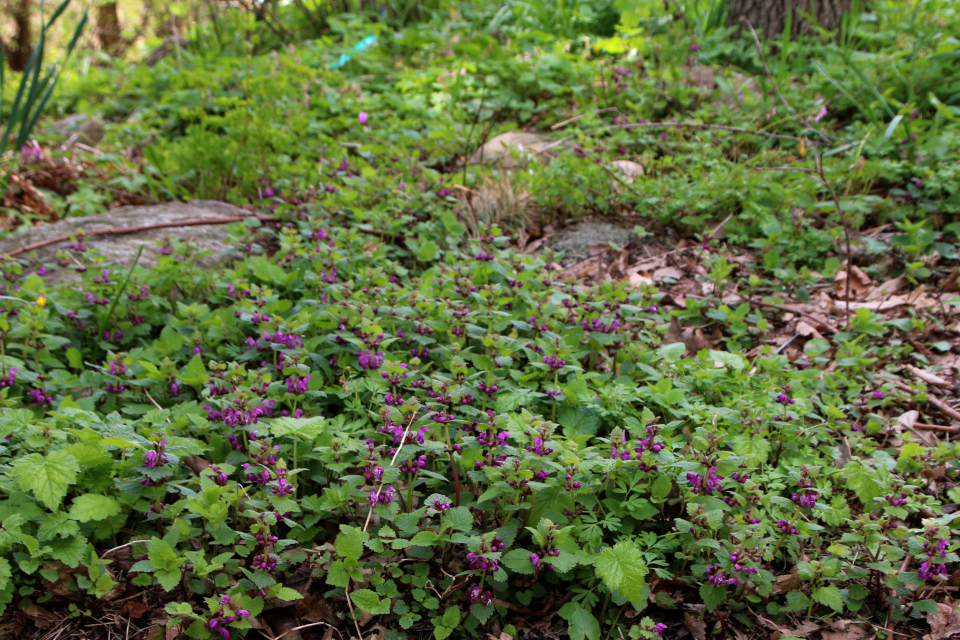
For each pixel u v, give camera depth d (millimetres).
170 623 2234
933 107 6113
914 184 5094
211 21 10539
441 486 2869
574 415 3145
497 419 2779
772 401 3242
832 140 5891
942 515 2809
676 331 4188
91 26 15906
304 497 2807
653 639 2330
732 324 4152
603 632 2479
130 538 2615
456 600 2512
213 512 2410
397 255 4758
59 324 3652
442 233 4941
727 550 2455
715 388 3408
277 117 6375
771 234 4789
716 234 5121
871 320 4129
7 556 2404
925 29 6812
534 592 2588
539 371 3379
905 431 3354
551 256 4090
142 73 8734
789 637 2391
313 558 2490
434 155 6078
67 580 2441
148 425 3061
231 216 5094
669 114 6688
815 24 7184
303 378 3072
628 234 5203
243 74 7586
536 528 2580
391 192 5086
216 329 3609
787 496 2990
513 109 7090
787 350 4129
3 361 3139
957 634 2416
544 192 5398
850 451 3223
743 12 7871
